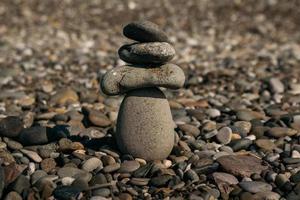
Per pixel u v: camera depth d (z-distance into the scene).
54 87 7.73
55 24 14.01
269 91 7.45
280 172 4.26
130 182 4.03
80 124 5.46
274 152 4.75
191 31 13.85
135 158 4.37
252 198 3.86
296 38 13.32
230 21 14.93
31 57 10.23
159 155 4.38
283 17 15.27
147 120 4.32
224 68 9.16
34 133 4.85
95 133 5.14
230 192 3.98
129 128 4.34
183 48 11.38
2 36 12.47
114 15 15.17
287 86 7.59
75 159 4.43
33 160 4.47
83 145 4.78
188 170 4.16
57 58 10.13
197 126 5.50
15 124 4.96
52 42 11.99
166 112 4.38
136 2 16.17
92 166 4.27
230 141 4.98
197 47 11.67
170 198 3.85
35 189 3.90
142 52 4.19
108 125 5.48
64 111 6.13
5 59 9.99
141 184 4.01
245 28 14.35
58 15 14.85
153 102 4.33
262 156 4.65
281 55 10.42
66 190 3.85
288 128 5.29
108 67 9.38
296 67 9.18
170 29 13.90
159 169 4.15
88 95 6.95
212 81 8.05
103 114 5.71
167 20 14.82
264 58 10.09
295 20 15.06
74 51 10.95
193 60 10.02
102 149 4.62
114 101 6.61
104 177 4.05
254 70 8.85
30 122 5.68
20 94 7.13
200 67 9.26
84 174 4.12
